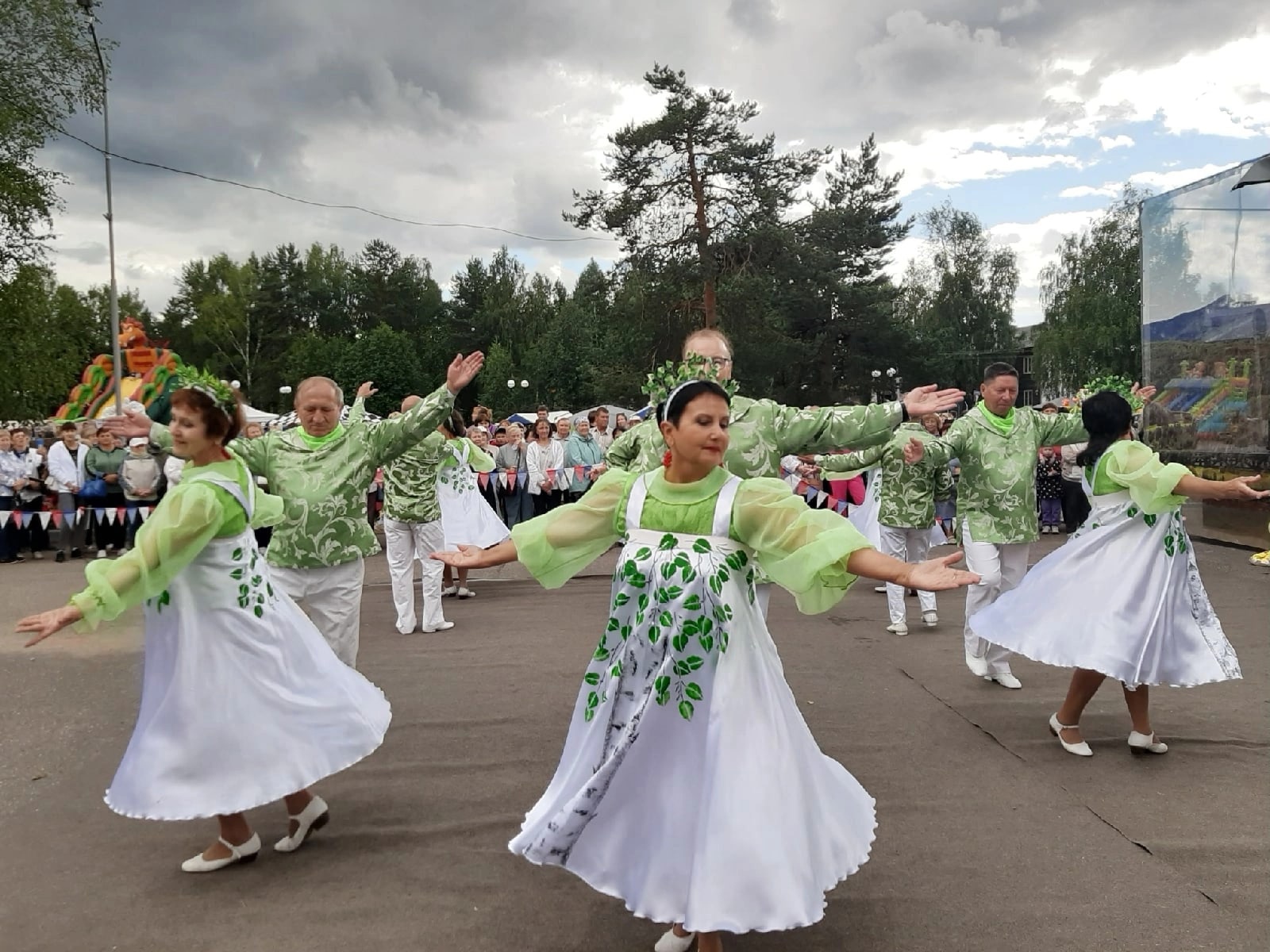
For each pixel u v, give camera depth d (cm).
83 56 2259
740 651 265
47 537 1306
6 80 2267
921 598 766
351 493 454
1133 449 439
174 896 326
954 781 425
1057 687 576
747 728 258
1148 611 433
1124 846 355
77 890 331
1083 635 438
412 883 334
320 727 347
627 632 280
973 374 5012
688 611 264
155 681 334
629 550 281
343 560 454
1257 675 591
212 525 326
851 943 291
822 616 811
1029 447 567
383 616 830
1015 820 381
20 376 2491
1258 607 792
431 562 755
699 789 257
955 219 5319
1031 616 459
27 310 2477
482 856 355
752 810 248
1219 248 1137
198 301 6538
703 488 278
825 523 262
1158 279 1243
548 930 301
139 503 1278
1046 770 437
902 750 467
